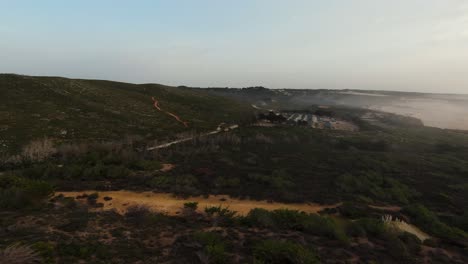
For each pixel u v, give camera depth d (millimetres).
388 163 39688
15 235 11414
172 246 11750
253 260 10711
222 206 20953
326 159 40281
